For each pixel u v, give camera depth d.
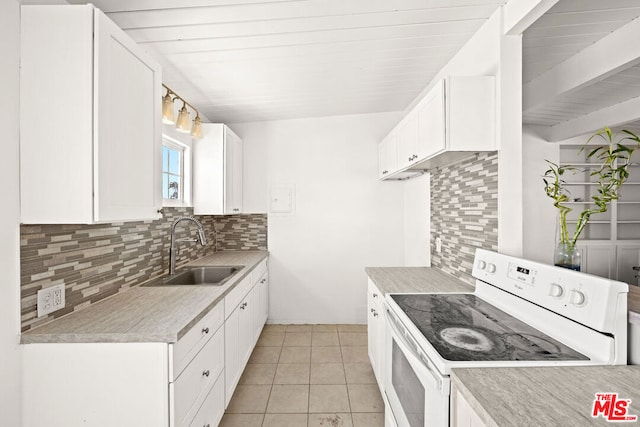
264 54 2.23
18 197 1.23
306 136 3.86
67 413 1.29
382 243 3.86
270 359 2.95
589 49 2.16
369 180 3.86
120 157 1.36
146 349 1.29
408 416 1.44
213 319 1.79
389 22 1.93
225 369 2.03
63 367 1.28
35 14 1.21
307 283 3.89
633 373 0.99
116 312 1.55
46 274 1.39
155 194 1.65
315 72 2.58
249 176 3.88
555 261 1.57
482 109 1.83
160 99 1.69
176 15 1.74
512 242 1.81
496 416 0.77
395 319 1.67
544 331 1.34
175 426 1.31
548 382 0.94
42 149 1.23
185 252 2.96
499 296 1.70
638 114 2.90
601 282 1.10
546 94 2.57
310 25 1.92
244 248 3.90
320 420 2.11
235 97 3.03
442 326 1.40
